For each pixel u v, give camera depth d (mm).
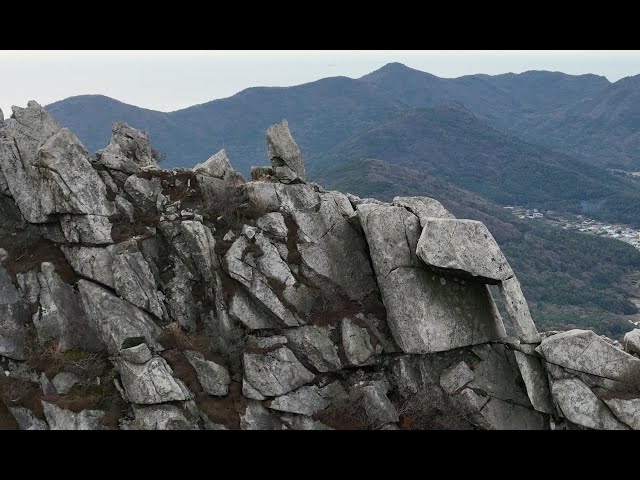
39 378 20609
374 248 23078
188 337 22250
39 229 23688
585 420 19734
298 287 23281
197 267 23438
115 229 23609
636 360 19812
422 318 21781
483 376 22016
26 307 21891
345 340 22453
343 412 21125
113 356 20875
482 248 21359
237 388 21234
